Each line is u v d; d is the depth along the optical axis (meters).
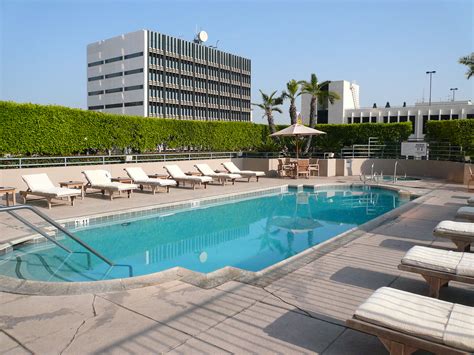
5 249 6.93
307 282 4.79
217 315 3.85
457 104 49.16
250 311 3.94
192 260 7.20
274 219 10.88
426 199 12.11
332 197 14.70
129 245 8.16
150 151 21.02
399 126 23.06
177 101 75.56
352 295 4.38
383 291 3.31
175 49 75.00
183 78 76.62
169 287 4.61
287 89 30.30
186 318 3.78
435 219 8.85
